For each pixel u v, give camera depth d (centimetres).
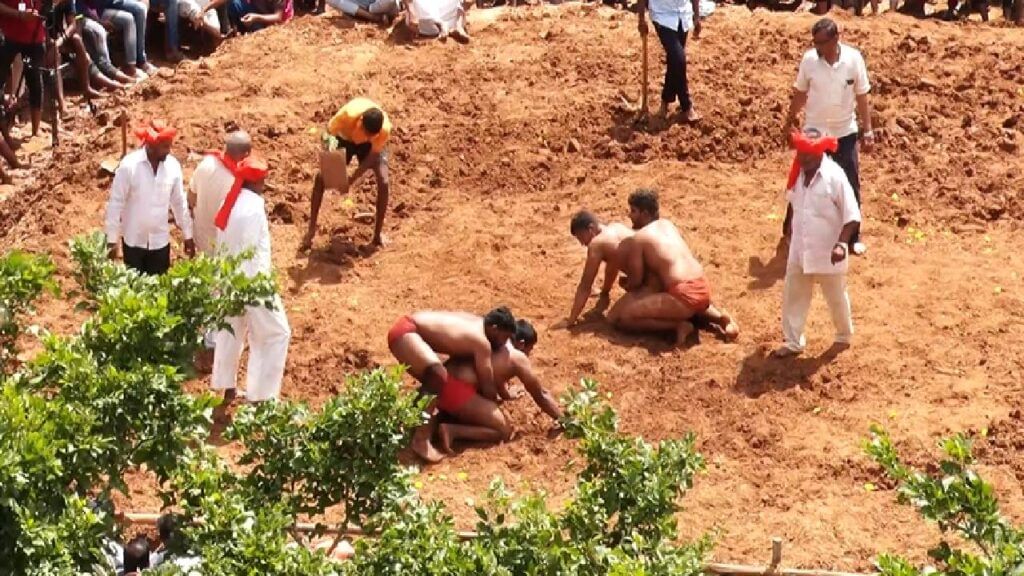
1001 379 1566
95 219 1842
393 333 1458
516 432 1486
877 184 1922
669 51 1977
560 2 2569
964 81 2134
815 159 1538
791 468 1444
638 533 1027
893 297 1706
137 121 2025
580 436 1066
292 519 995
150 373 963
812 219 1549
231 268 1048
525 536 981
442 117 2050
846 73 1733
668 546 1015
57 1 2280
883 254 1794
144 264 1619
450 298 1716
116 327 980
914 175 1939
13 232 1850
